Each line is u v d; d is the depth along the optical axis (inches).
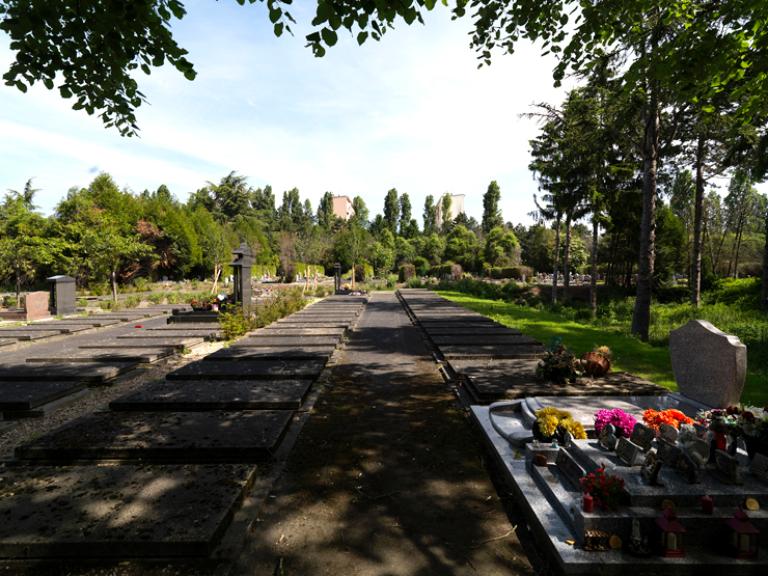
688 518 104.9
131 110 208.4
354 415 209.5
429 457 161.9
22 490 126.0
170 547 102.4
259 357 320.8
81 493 124.1
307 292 1154.7
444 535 114.0
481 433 184.7
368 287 1457.9
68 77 186.5
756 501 108.2
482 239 2586.1
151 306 823.7
